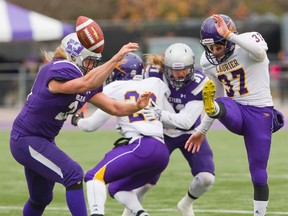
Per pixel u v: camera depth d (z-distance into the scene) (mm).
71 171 17500
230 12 85562
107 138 44656
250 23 70562
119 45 69125
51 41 68750
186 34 70000
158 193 26938
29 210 19234
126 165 18484
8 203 25375
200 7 85438
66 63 17531
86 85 17109
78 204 17469
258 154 20031
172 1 84188
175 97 20312
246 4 89750
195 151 20750
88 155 37031
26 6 89812
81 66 18203
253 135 20125
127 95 19391
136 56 20672
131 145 18703
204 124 20094
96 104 18328
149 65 20641
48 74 17547
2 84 62188
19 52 68750
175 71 19797
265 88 20359
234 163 34344
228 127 20203
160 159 18734
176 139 20859
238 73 20375
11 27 57500
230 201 25188
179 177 30453
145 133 18797
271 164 33844
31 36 57969
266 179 20000
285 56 64875
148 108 19172
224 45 19938
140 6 84500
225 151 38656
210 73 21172
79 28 18000
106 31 69188
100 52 18266
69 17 90062
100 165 18641
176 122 19781
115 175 18562
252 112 20203
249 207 24141
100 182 18469
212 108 19141
